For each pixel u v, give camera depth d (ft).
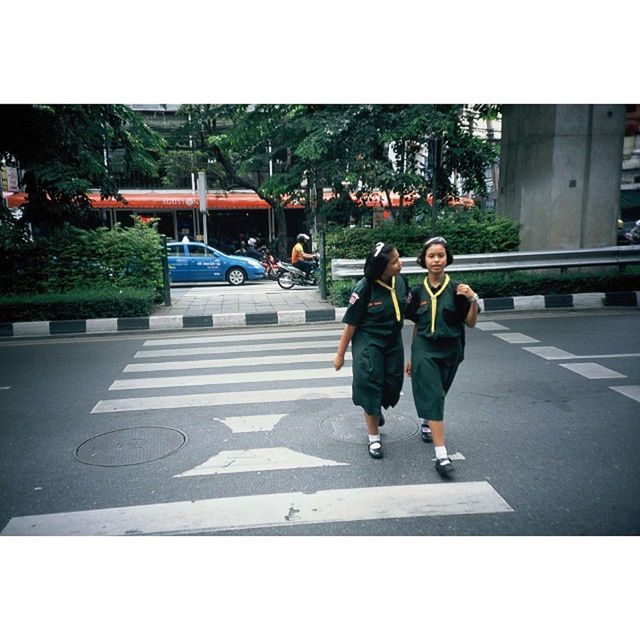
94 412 16.21
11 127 35.24
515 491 11.03
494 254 35.81
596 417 14.89
